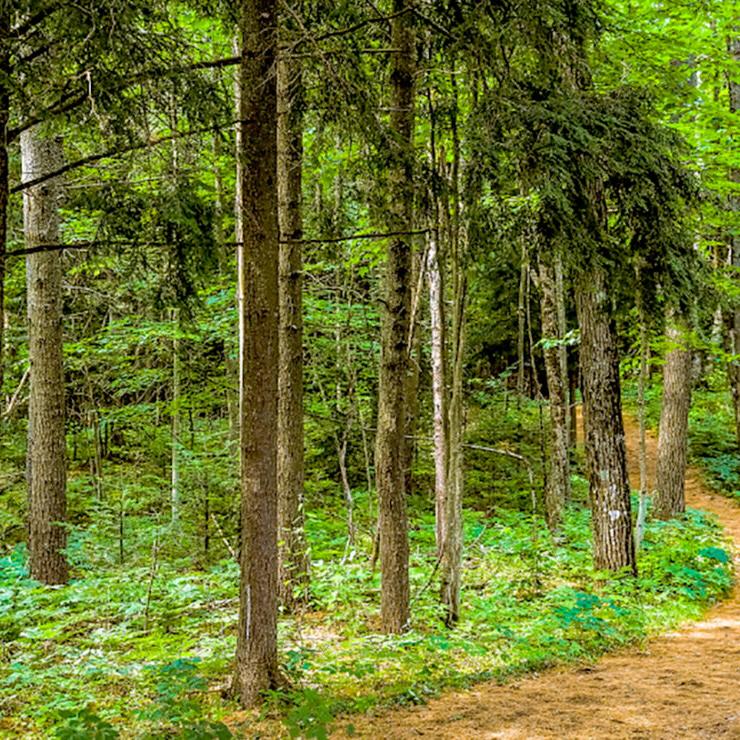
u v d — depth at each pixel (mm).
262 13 4820
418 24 5797
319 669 5566
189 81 4406
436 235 6930
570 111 5113
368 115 5355
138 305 12555
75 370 14977
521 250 5266
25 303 13078
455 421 6980
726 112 10008
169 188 4617
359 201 6426
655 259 5727
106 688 5242
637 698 4980
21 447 13914
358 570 8727
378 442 6805
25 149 8797
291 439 7848
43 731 4508
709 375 24844
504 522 12305
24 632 6461
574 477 16078
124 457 16219
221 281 10320
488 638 6500
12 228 11531
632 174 5410
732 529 13172
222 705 4840
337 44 5172
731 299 9914
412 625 6836
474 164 5016
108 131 4301
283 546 7688
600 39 6500
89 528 9422
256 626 4918
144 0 4020
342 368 12859
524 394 21688
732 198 11312
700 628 7406
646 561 9508
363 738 4277
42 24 4004
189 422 13914
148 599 7070
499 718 4594
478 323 18375
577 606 7277
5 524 11648
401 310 6719
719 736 4141
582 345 9289
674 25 9922
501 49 5238
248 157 4891
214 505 10492
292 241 5176
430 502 13898
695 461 18656
